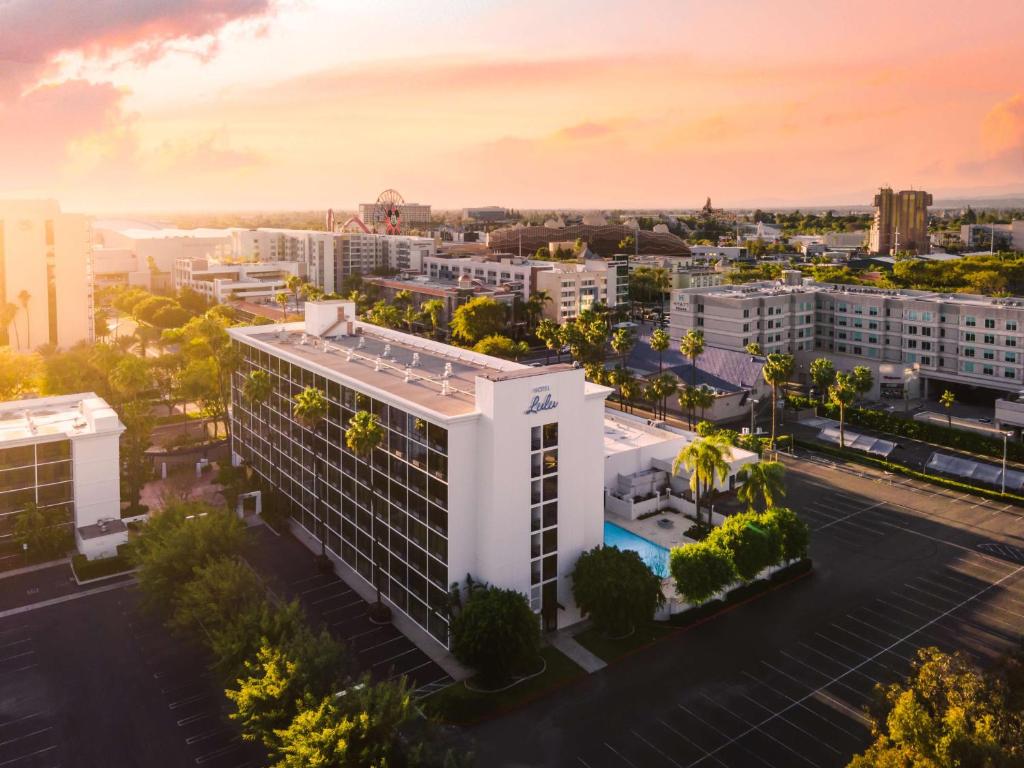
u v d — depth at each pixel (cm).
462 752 5769
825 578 9894
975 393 18888
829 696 7450
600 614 8169
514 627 7425
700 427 13725
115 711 7250
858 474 13938
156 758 6631
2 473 10312
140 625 8744
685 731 6931
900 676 7700
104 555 10219
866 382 16600
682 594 8856
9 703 7356
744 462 13025
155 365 17788
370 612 8856
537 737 6831
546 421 8244
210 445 15062
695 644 8350
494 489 7912
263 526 11456
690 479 11469
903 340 19900
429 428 8200
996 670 5747
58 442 10594
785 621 8825
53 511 10512
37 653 8194
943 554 10606
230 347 13462
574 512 8650
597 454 8900
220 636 6838
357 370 10431
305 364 10806
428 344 12125
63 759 6612
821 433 15888
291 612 7038
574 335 19700
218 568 7644
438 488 8125
